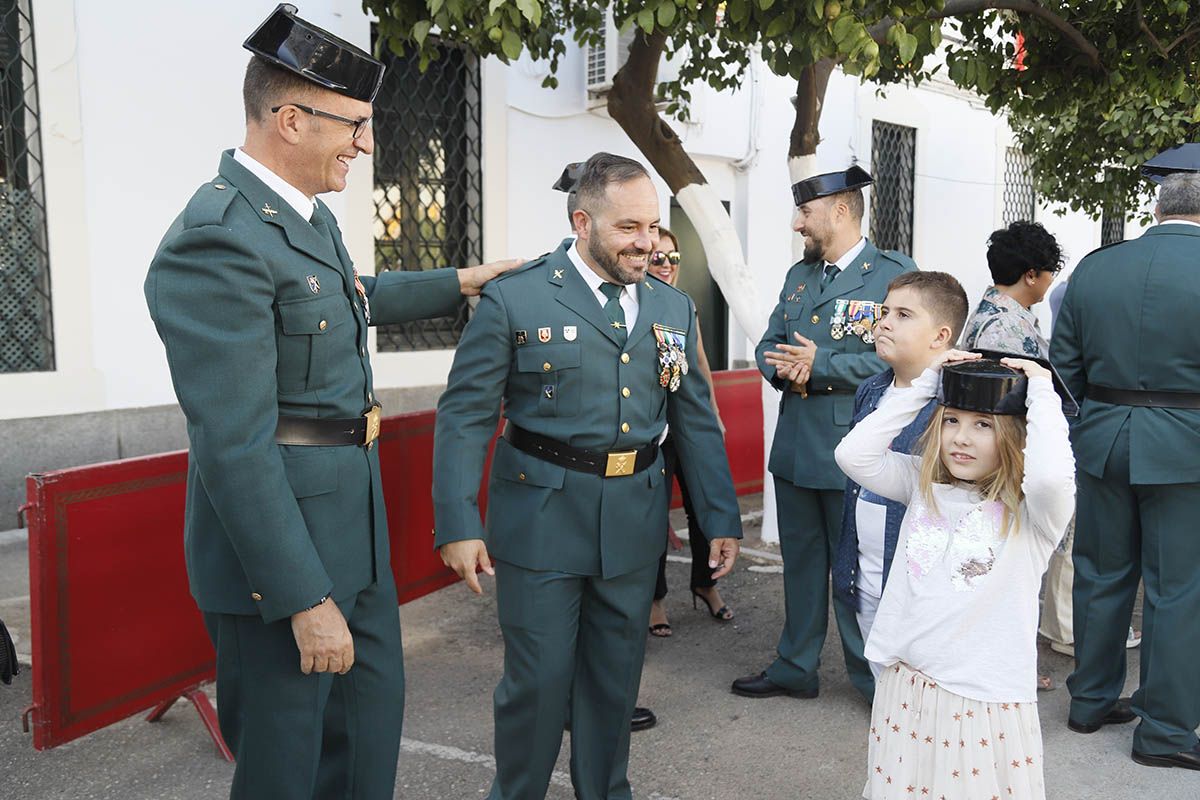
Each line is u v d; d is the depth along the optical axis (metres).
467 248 6.90
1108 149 7.31
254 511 1.78
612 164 2.31
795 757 3.04
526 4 3.28
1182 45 4.88
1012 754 1.99
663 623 4.12
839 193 3.26
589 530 2.37
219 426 1.75
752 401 6.54
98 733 3.15
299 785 2.01
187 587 3.06
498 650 3.96
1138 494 3.01
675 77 7.35
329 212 2.13
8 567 4.68
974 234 11.05
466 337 2.41
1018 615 2.00
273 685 1.97
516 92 6.86
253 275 1.80
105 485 2.79
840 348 3.22
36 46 4.90
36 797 2.76
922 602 2.06
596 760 2.55
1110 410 3.04
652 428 2.47
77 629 2.73
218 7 5.54
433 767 2.96
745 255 8.52
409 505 3.95
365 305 2.19
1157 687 2.93
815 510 3.37
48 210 5.02
